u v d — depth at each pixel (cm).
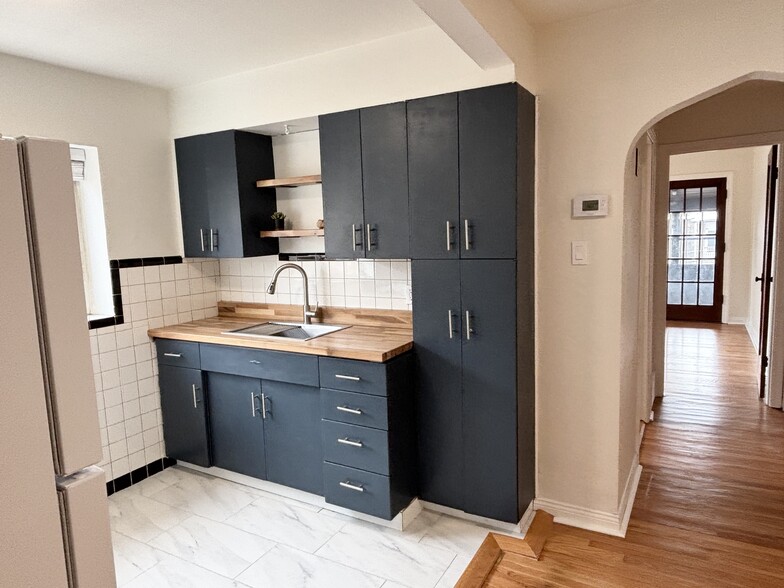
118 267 323
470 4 182
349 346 265
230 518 285
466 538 257
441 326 262
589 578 227
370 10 235
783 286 418
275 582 230
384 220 272
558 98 252
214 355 314
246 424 313
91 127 309
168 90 350
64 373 62
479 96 239
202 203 344
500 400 251
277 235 332
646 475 321
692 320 803
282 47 279
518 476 253
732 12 215
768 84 354
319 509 292
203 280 379
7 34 247
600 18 239
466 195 247
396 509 262
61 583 63
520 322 247
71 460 63
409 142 260
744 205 752
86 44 264
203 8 228
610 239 247
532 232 260
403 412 266
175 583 232
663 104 231
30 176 58
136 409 334
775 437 372
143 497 311
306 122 312
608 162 244
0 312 55
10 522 57
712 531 259
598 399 258
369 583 228
